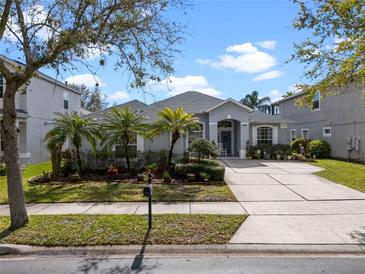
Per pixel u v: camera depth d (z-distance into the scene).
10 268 5.31
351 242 6.20
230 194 10.62
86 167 16.11
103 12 7.21
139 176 13.43
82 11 7.05
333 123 24.61
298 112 30.30
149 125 15.60
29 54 7.21
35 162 21.66
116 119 15.23
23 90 9.23
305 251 5.89
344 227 7.10
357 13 7.85
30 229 6.96
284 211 8.50
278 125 24.45
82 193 11.05
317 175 14.91
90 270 5.19
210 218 7.70
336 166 18.41
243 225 7.26
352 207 8.91
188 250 5.98
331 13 8.22
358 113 21.41
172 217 7.79
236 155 24.73
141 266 5.32
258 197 10.25
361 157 21.08
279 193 10.87
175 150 18.84
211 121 22.81
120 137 15.07
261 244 6.12
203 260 5.55
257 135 24.44
